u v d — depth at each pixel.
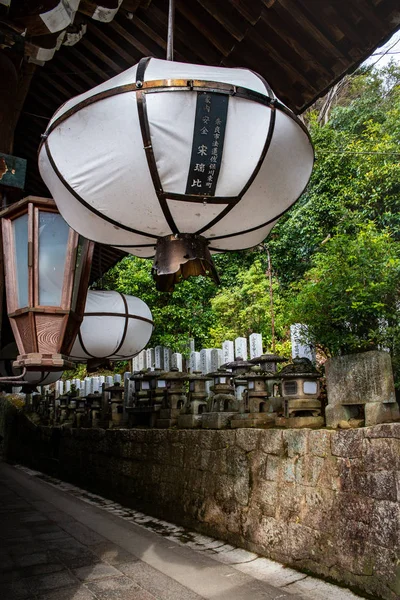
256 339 7.51
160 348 9.27
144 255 3.20
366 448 3.62
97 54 4.19
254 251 14.18
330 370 4.41
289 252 13.37
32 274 3.04
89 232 2.90
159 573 4.10
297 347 6.01
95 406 9.43
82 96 2.55
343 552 3.71
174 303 13.03
